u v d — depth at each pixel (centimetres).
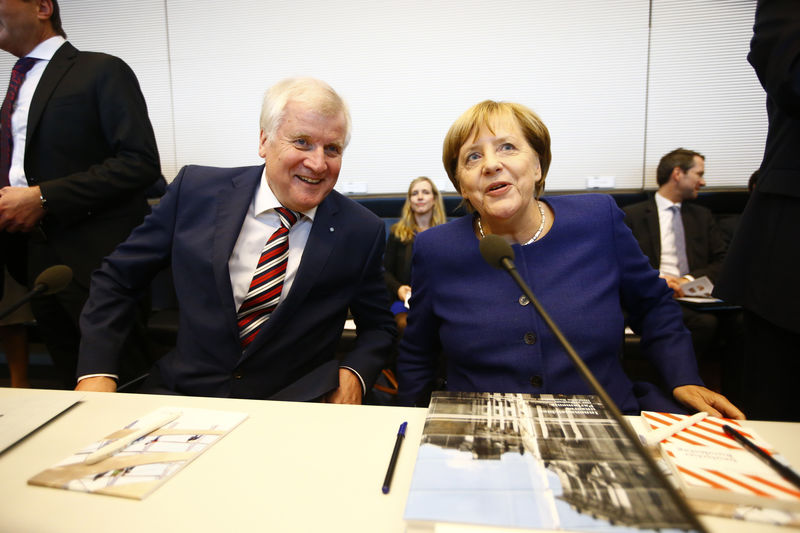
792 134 85
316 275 95
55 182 133
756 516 37
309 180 89
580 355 80
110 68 144
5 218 128
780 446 48
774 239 88
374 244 105
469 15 279
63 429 57
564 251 85
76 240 143
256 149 299
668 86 270
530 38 276
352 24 288
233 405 64
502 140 81
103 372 90
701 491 38
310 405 64
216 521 39
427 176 292
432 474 41
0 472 47
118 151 146
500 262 56
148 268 101
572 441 48
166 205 100
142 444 52
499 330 82
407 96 290
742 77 265
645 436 49
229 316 90
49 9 145
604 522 34
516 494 38
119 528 38
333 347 106
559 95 278
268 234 96
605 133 277
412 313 100
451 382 92
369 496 42
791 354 88
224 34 294
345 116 91
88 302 99
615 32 269
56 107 140
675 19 265
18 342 202
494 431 50
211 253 92
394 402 138
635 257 89
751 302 92
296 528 38
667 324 88
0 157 150
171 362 99
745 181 272
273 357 93
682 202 251
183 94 300
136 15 296
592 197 92
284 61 294
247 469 47
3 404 64
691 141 272
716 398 71
